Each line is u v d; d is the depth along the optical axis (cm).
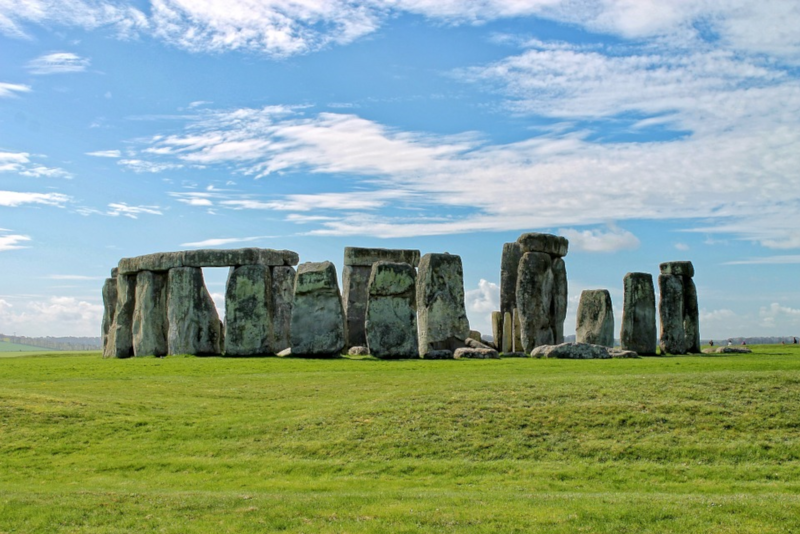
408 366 3512
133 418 2441
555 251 4725
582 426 2220
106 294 5750
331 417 2367
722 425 2209
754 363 3391
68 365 3828
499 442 2148
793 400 2369
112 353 5009
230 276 4472
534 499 1695
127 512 1627
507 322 4950
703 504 1639
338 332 4134
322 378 3155
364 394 2700
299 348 4138
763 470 1955
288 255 4919
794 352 4631
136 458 2111
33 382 3153
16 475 1986
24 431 2305
